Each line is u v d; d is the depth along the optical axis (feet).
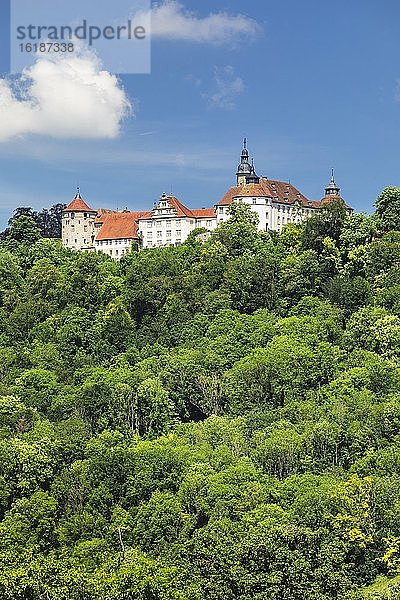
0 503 361.30
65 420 436.76
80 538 340.59
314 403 434.71
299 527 300.61
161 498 350.43
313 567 268.21
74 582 250.16
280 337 510.58
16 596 245.24
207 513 343.67
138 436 435.94
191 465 375.45
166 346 557.33
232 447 399.85
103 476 371.35
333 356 487.20
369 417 405.80
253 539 278.05
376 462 371.15
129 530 340.39
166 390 470.80
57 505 359.46
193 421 458.91
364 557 327.88
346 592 263.08
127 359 535.19
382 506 339.57
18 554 289.74
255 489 347.15
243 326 540.11
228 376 471.21
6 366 526.98
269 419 428.97
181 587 255.50
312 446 389.80
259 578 257.55
